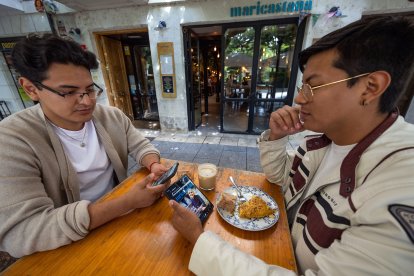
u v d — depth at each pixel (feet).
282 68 10.12
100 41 11.80
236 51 10.45
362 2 7.91
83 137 2.98
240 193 2.69
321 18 8.38
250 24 9.53
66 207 1.98
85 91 2.37
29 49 1.97
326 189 1.86
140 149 3.65
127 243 1.94
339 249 1.28
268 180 3.05
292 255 1.83
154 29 10.23
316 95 1.64
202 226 2.12
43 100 2.30
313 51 1.61
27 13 11.25
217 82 21.09
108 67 12.47
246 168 8.36
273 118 2.67
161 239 1.98
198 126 13.66
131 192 2.32
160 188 2.42
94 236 2.01
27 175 2.10
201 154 9.57
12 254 1.84
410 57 1.35
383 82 1.40
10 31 11.99
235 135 11.91
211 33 13.30
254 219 2.24
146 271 1.68
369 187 1.36
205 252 1.57
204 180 2.77
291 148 9.93
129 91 14.83
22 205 1.85
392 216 1.09
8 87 14.05
